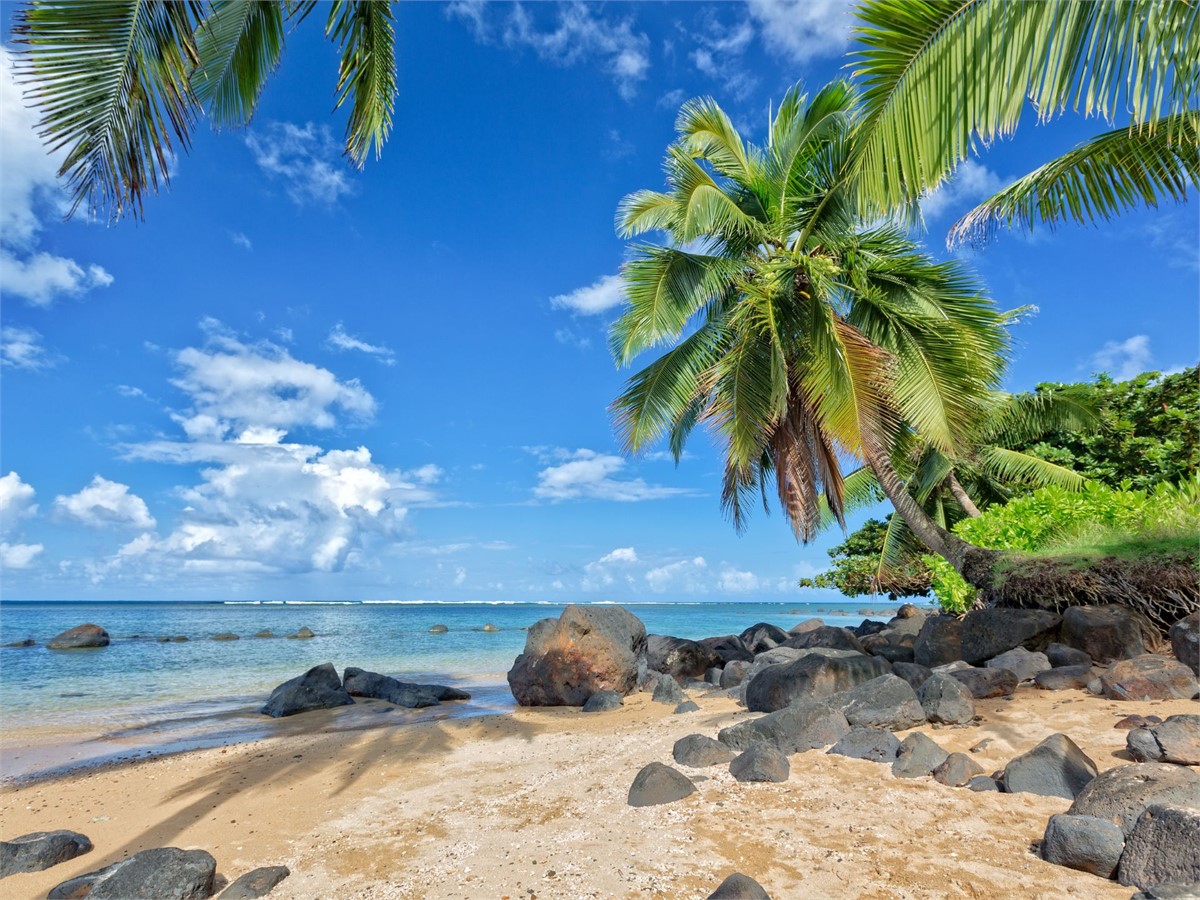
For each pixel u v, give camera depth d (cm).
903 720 695
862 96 626
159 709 1453
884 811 504
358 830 587
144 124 505
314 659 2538
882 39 595
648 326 1293
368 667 2272
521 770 765
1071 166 893
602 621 1421
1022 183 934
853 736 654
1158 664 712
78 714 1391
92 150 488
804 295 1266
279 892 467
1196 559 935
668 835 498
